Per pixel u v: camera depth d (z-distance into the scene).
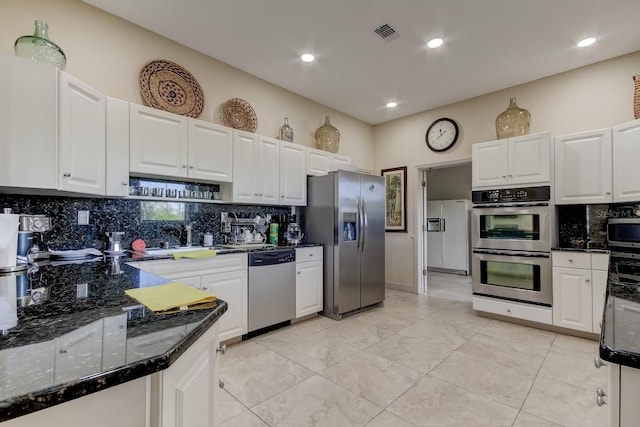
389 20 2.51
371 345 2.68
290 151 3.55
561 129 3.32
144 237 2.71
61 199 2.27
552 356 2.46
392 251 4.90
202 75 3.02
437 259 6.77
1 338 0.70
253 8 2.37
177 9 2.38
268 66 3.26
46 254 2.05
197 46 2.90
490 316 3.44
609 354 0.64
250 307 2.81
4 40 1.99
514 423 1.65
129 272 1.56
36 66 1.71
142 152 2.41
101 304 0.98
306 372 2.20
